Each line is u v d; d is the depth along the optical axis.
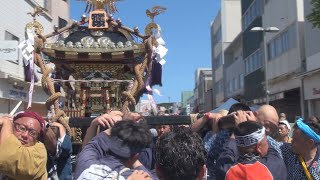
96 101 6.86
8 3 17.22
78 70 6.88
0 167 2.97
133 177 2.42
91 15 6.67
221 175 3.03
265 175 2.82
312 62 19.42
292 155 3.91
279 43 24.17
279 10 23.89
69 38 6.71
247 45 31.67
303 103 21.03
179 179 2.28
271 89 26.02
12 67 17.45
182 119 3.92
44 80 5.81
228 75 40.25
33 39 5.98
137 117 3.12
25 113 3.21
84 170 2.51
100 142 2.67
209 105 53.19
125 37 6.77
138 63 6.85
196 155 2.29
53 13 24.55
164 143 2.33
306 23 20.12
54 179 3.83
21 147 3.02
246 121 3.04
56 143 3.83
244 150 2.98
